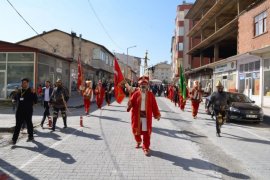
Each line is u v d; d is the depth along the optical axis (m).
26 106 9.83
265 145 10.16
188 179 6.36
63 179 6.30
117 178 6.37
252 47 26.53
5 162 7.58
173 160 7.85
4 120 14.91
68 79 35.66
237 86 29.52
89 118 16.38
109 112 19.77
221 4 36.03
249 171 7.06
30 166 7.23
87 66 42.78
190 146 9.61
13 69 26.03
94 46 50.47
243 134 12.32
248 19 27.45
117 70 10.88
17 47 25.77
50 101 12.44
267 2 23.89
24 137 10.99
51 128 12.70
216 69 37.19
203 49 48.59
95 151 8.71
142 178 6.39
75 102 28.08
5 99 25.88
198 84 17.31
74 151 8.72
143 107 8.54
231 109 16.08
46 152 8.59
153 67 43.38
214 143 10.24
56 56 29.73
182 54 71.00
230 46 44.81
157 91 53.97
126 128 12.92
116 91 10.84
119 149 8.98
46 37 47.38
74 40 48.56
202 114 19.77
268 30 23.69
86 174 6.62
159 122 15.23
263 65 24.08
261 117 15.95
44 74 27.95
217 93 11.73
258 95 24.89
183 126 13.99
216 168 7.23
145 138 8.47
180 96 22.00
